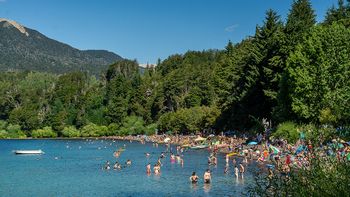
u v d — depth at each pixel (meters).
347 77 35.88
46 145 164.75
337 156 13.27
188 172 70.19
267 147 78.06
